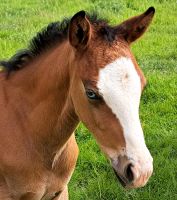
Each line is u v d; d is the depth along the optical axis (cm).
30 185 196
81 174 268
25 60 199
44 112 191
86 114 173
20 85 197
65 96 186
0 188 200
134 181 165
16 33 442
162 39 435
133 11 500
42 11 502
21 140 193
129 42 177
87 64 170
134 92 165
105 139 169
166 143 288
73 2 529
